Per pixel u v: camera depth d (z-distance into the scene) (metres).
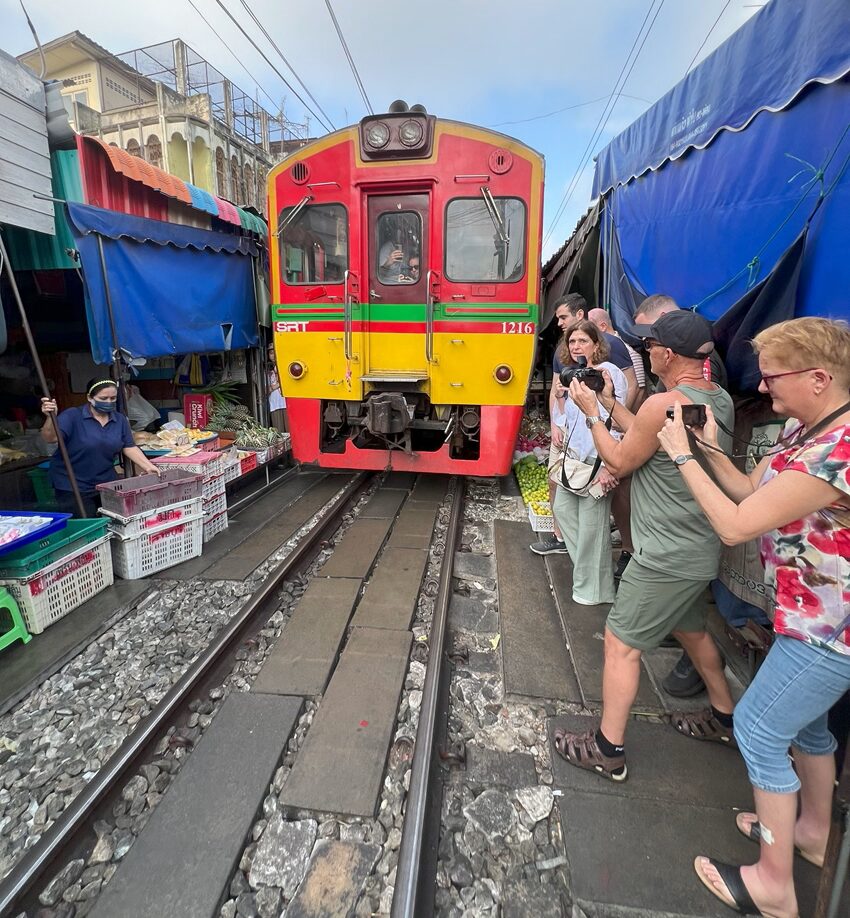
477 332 5.16
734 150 2.99
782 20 2.55
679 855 1.89
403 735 2.46
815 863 1.83
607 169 5.40
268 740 2.40
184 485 4.18
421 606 3.62
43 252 4.23
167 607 3.59
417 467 5.48
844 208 2.17
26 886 1.75
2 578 3.10
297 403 5.62
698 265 3.39
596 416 2.18
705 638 2.23
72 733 2.50
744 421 2.96
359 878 1.84
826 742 1.74
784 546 1.49
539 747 2.42
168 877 1.81
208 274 5.82
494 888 1.82
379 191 5.14
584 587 3.50
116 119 16.59
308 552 4.34
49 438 4.04
